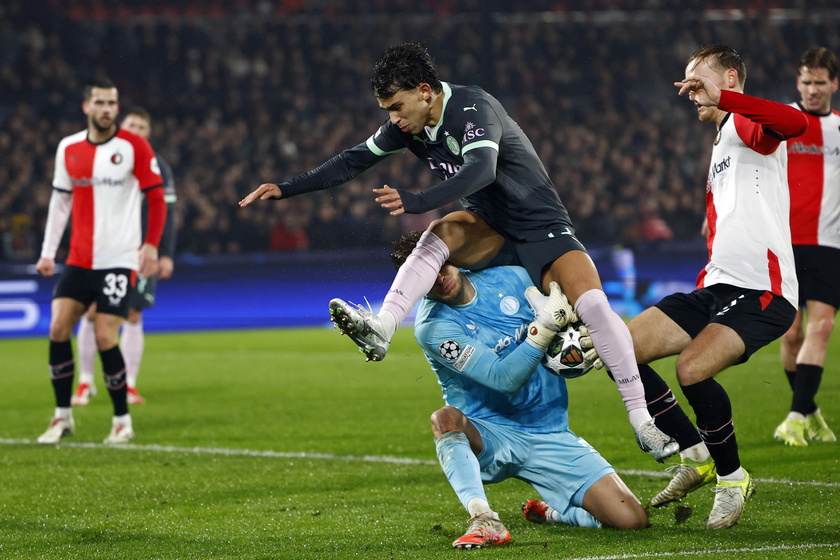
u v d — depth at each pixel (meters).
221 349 39.59
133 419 22.73
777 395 23.66
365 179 56.69
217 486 15.19
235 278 49.25
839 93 63.44
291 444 19.03
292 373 31.34
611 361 11.27
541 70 67.38
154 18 67.06
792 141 17.69
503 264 11.98
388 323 10.95
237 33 67.50
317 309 49.91
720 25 69.19
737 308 11.55
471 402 11.91
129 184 19.91
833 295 17.56
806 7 71.06
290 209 54.22
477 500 10.89
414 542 11.30
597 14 70.25
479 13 69.81
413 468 16.31
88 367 25.95
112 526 12.57
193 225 53.59
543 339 11.06
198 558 10.79
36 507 13.87
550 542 10.98
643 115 66.00
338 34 68.50
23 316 46.41
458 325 11.56
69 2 66.50
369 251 50.72
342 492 14.55
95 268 19.64
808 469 15.03
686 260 49.44
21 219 50.97
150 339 44.56
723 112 12.19
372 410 23.33
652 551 10.40
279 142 61.44
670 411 11.94
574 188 58.56
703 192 61.56
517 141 11.70
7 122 59.44
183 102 64.81
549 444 11.76
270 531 12.11
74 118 62.62
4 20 65.50
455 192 10.56
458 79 67.19
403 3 70.38
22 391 28.59
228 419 22.47
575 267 11.38
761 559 9.95
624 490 11.57
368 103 66.56
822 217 17.61
